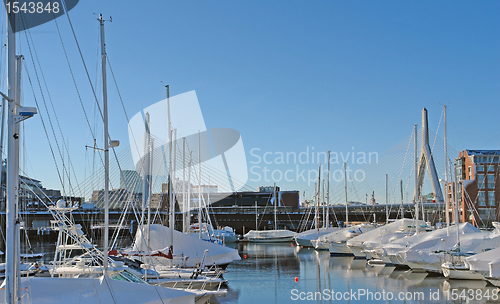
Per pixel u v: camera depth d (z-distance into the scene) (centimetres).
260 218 12138
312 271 4838
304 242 8612
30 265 2838
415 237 4972
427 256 4512
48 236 8144
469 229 4594
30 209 8412
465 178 11469
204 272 3528
